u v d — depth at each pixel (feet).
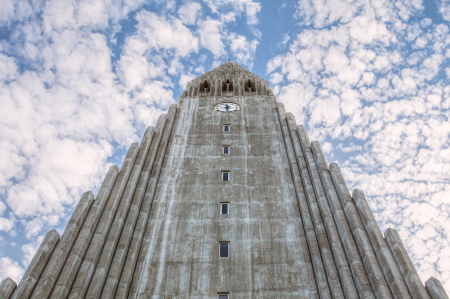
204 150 125.49
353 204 93.81
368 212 89.61
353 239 86.17
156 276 86.43
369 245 83.25
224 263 89.40
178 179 113.39
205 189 110.01
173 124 139.23
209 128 136.87
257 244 93.81
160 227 98.27
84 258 81.46
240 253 91.71
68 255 80.69
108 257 83.66
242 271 87.61
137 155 114.52
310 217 99.14
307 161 114.32
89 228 86.12
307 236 94.07
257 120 141.49
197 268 88.28
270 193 108.78
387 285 75.56
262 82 174.29
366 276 78.33
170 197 107.24
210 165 119.03
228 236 95.86
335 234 89.35
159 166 116.16
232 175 115.14
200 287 84.33
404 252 79.61
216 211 103.09
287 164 119.34
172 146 127.24
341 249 85.76
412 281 73.46
